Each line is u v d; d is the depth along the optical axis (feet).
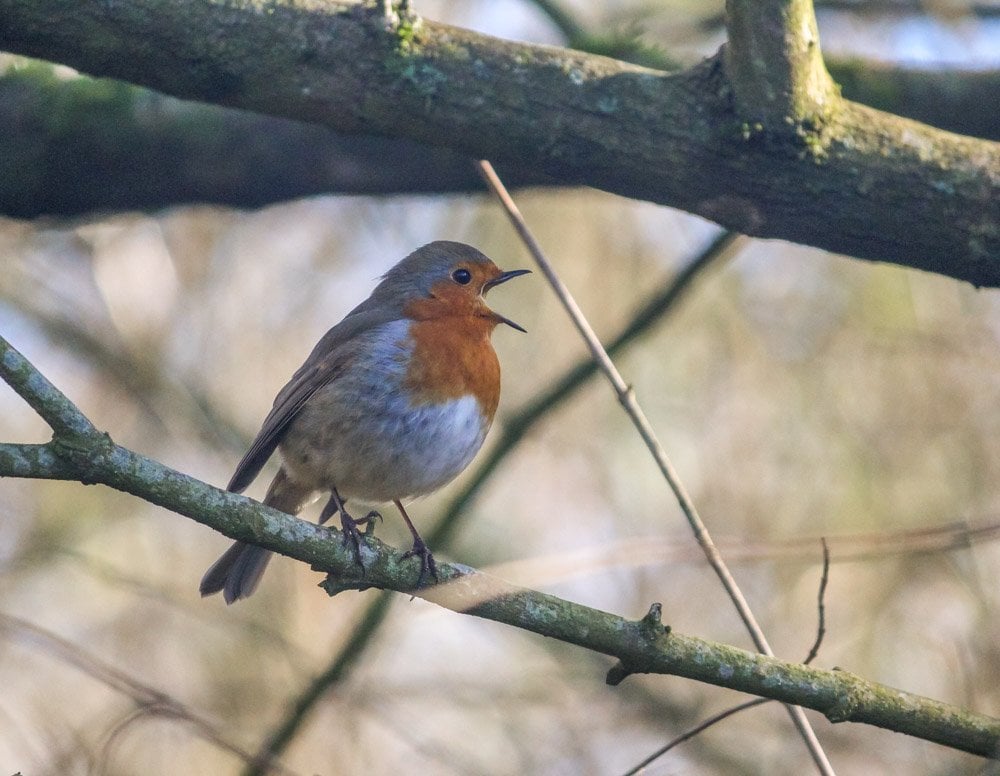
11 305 40.68
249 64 22.12
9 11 21.49
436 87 22.26
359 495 28.19
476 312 28.43
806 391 41.22
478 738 39.60
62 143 29.37
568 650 40.22
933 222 22.35
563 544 42.39
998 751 18.93
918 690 37.91
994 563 37.24
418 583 20.44
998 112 29.55
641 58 30.81
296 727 29.19
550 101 22.35
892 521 39.27
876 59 30.19
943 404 39.68
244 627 40.29
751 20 21.17
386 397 26.71
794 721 22.00
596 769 37.73
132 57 22.07
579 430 43.11
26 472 18.26
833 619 39.11
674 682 39.45
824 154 22.15
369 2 22.22
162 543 42.14
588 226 42.16
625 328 30.60
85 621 40.60
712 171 22.40
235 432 41.29
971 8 35.06
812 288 42.06
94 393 42.11
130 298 41.65
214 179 30.04
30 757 32.04
